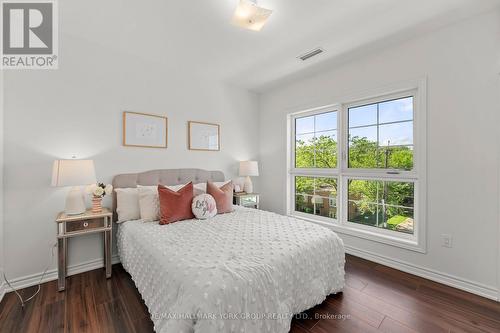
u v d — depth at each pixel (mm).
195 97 3348
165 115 3059
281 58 2830
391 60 2529
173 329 1132
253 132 4094
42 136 2244
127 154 2758
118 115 2693
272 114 3969
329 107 3271
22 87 2152
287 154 3760
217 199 2754
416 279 2285
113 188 2615
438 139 2227
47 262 2266
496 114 1929
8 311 1779
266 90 3992
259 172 4180
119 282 2221
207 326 1099
